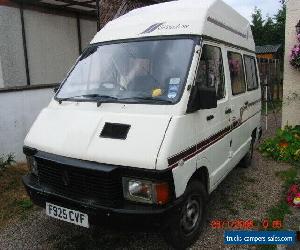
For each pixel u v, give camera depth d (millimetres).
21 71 7316
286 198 5051
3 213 4680
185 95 3496
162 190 3061
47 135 3678
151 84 3740
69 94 4191
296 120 7887
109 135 3332
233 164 5090
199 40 3865
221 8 4777
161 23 4195
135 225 3113
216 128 4215
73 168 3262
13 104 6188
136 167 3068
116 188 3123
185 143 3383
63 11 8141
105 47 4348
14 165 6102
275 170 6375
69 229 4277
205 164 3906
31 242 4016
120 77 3990
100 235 4117
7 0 6891
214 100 3582
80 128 3520
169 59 3816
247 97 5676
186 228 3695
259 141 8461
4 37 6914
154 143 3129
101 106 3752
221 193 5305
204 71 3977
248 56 6004
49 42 7879
